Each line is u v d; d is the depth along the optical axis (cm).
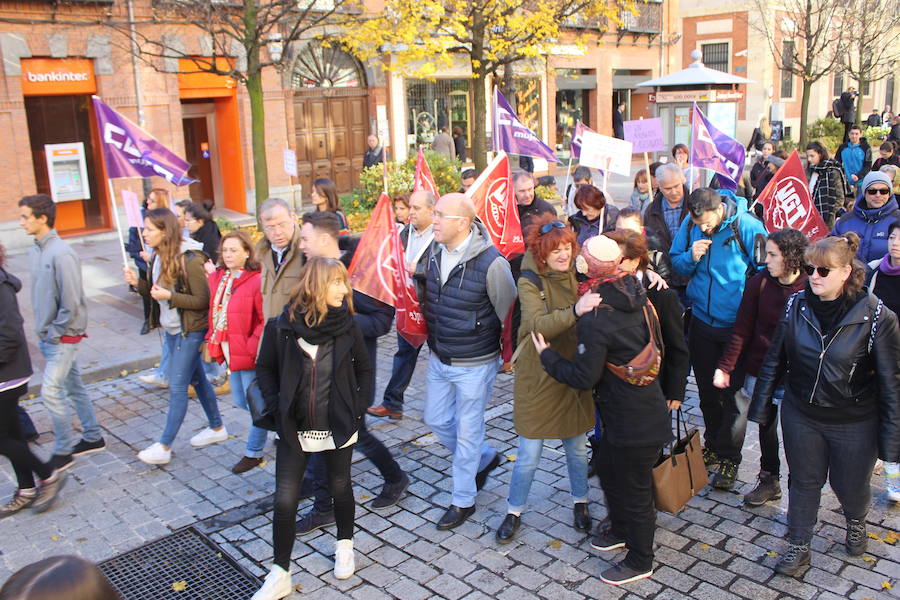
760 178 1273
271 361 444
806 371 432
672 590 438
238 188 1917
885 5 2591
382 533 511
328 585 455
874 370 425
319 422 435
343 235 655
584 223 679
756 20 3100
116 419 726
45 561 189
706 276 552
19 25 1509
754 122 3197
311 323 423
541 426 477
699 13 3281
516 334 510
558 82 2612
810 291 432
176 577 469
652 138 884
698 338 563
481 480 559
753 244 538
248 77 1209
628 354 415
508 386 788
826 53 2933
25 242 1549
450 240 499
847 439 433
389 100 2142
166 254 593
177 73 1650
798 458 444
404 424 696
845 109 2047
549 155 918
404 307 560
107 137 767
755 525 507
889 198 641
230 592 454
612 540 475
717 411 569
